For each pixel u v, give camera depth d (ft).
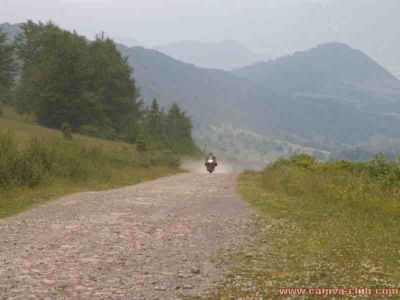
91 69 402.72
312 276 35.40
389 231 57.88
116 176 139.95
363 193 80.48
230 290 31.71
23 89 388.37
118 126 414.41
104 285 32.68
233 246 46.29
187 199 86.02
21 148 117.19
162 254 42.39
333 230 56.03
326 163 137.80
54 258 40.27
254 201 82.74
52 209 71.20
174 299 29.73
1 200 79.15
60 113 366.84
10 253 42.04
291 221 62.49
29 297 29.73
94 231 52.80
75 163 124.36
